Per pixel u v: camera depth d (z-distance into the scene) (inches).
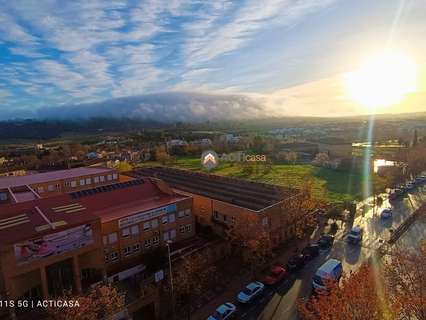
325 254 2171.5
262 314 1572.3
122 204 2303.2
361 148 7229.3
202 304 1688.0
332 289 1182.9
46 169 6338.6
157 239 2199.8
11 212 1785.2
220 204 2529.5
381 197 3528.5
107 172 3649.1
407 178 4094.5
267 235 2042.3
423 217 2751.0
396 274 1312.7
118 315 1497.3
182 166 6422.2
